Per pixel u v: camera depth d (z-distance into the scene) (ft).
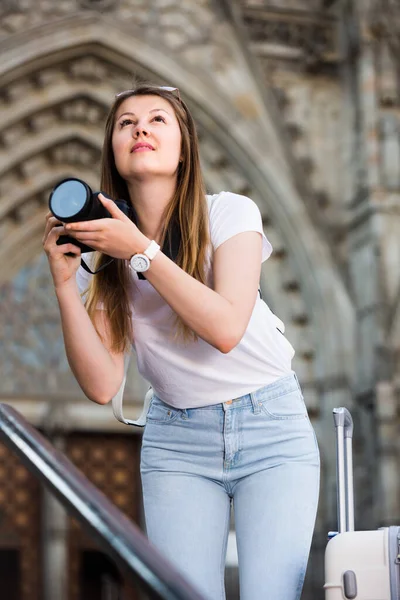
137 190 20.94
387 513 120.98
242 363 20.94
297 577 20.04
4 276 133.80
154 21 133.18
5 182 133.49
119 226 18.03
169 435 21.56
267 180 132.87
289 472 20.68
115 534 11.04
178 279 18.25
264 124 133.69
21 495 130.52
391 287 128.88
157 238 21.33
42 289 134.82
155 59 131.34
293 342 132.87
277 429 20.95
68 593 127.95
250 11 138.82
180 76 131.85
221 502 21.38
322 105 138.72
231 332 18.76
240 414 20.99
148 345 21.36
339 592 20.27
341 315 130.82
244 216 20.47
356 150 134.92
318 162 137.18
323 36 139.95
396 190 131.64
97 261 21.58
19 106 130.82
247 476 21.04
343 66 139.54
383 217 130.41
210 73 133.18
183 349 20.98
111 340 21.59
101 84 133.18
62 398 131.44
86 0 130.93
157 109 20.67
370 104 133.80
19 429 16.14
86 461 132.46
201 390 21.09
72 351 20.95
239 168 134.62
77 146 135.33
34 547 129.18
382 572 19.99
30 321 133.49
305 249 132.36
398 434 124.06
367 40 135.54
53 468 13.52
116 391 21.62
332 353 130.31
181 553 20.89
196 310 18.37
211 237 20.56
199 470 21.31
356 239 133.28
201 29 134.21
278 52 138.82
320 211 133.59
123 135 20.72
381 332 126.72
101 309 21.67
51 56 129.08
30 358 132.05
